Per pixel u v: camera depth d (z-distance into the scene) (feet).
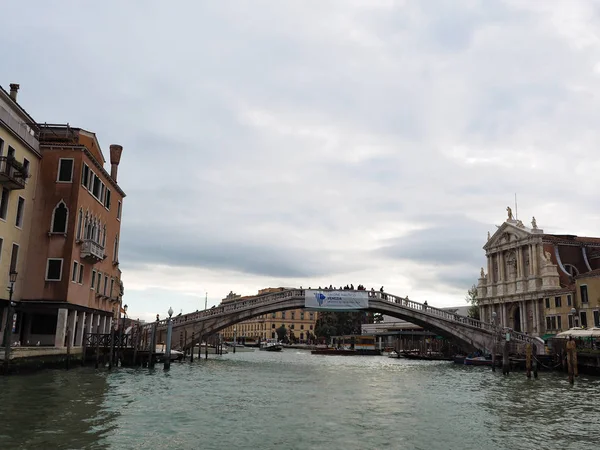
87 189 106.63
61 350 93.81
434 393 82.58
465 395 80.33
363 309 165.68
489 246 214.90
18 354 76.95
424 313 165.07
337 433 48.80
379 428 51.70
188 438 44.34
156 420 51.29
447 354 212.64
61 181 101.60
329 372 125.59
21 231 95.76
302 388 86.02
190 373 109.09
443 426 53.52
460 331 164.45
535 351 155.22
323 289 161.89
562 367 131.64
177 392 73.51
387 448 43.47
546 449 44.37
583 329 129.70
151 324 143.95
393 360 202.39
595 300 155.33
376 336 332.60
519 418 59.16
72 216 100.42
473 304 250.98
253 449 41.81
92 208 110.83
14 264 94.07
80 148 102.58
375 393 81.15
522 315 193.16
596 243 193.67
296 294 160.76
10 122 89.45
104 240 121.29
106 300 124.98
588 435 50.14
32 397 59.26
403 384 97.30
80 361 103.55
